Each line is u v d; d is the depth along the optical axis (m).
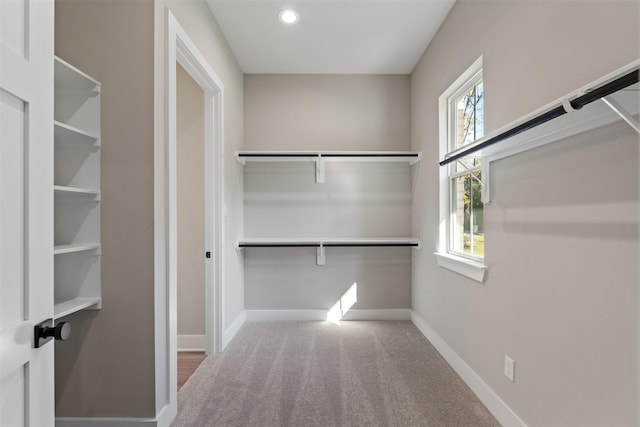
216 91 2.71
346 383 2.20
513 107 1.67
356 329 3.27
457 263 2.28
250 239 3.46
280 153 3.22
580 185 1.25
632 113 1.01
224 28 2.73
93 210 1.64
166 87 1.75
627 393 1.07
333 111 3.58
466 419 1.81
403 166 3.58
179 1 1.94
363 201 3.59
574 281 1.28
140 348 1.64
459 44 2.33
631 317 1.05
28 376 0.74
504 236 1.75
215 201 2.71
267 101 3.58
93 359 1.64
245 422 1.79
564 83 1.32
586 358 1.22
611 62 1.11
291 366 2.46
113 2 1.65
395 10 2.51
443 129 2.71
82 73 1.51
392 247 3.57
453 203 2.65
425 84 3.10
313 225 3.59
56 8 1.65
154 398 1.64
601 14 1.14
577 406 1.27
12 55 0.70
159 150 1.69
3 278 0.68
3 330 0.67
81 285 1.64
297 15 2.56
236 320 3.21
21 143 0.73
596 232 1.18
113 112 1.64
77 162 1.64
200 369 2.41
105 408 1.64
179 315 2.89
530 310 1.54
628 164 1.06
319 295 3.57
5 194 0.69
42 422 0.78
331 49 3.09
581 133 1.24
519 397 1.62
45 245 0.80
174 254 1.81
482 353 1.99
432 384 2.19
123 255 1.64
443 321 2.62
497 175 1.81
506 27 1.73
